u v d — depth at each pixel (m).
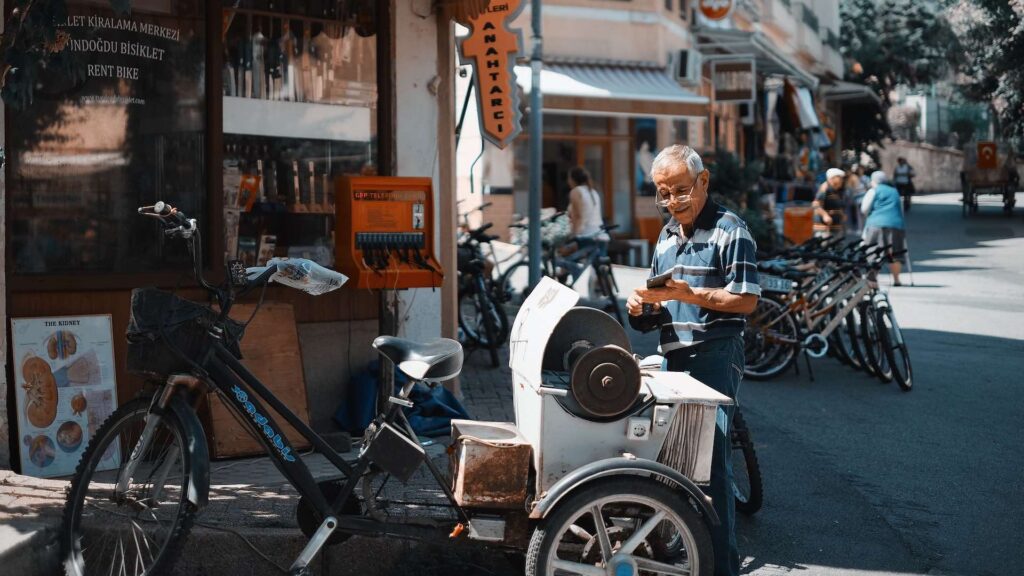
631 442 4.57
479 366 10.99
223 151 7.53
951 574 5.61
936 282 19.50
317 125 7.96
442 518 4.78
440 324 8.41
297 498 5.86
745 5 29.95
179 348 4.62
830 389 10.45
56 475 6.38
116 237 7.05
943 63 49.91
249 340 7.06
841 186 19.00
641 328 5.39
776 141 35.41
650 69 23.61
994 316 15.11
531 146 13.01
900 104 72.56
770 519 6.47
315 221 7.95
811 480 7.29
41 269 6.79
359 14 8.11
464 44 10.17
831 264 11.23
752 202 24.22
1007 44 40.94
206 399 6.82
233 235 7.59
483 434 4.80
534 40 13.04
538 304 4.84
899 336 10.34
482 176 21.52
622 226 24.20
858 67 46.56
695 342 5.17
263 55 7.73
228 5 7.52
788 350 10.88
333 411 7.82
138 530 4.64
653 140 24.64
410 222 7.46
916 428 8.78
